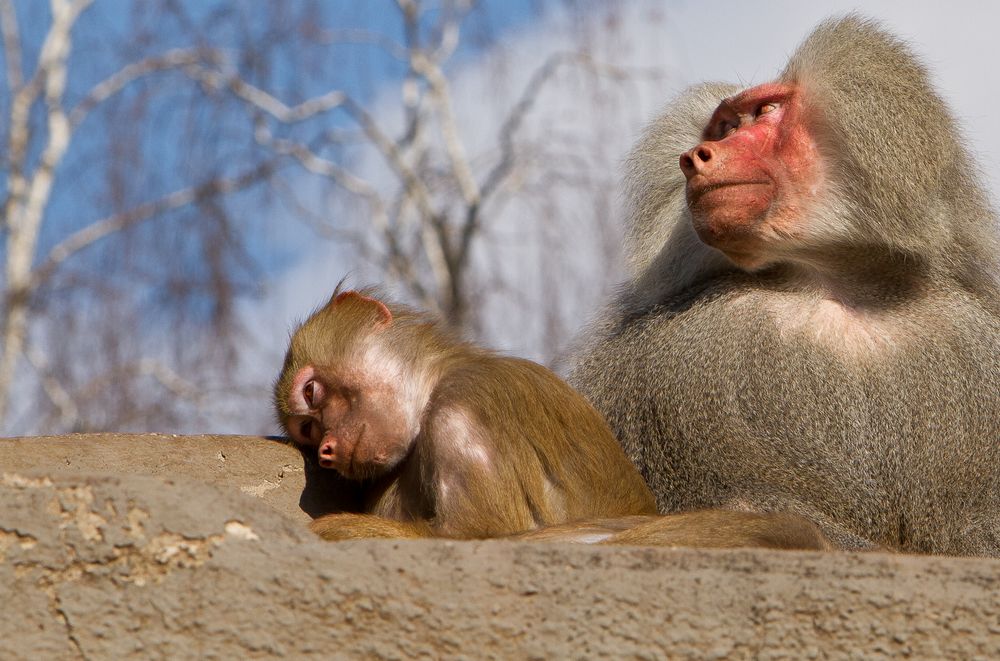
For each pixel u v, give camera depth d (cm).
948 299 1294
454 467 1189
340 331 1302
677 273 1390
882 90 1292
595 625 791
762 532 1020
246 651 781
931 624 790
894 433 1230
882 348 1255
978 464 1235
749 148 1305
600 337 1433
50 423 2925
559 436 1208
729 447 1248
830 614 792
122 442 1223
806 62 1338
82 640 779
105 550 787
